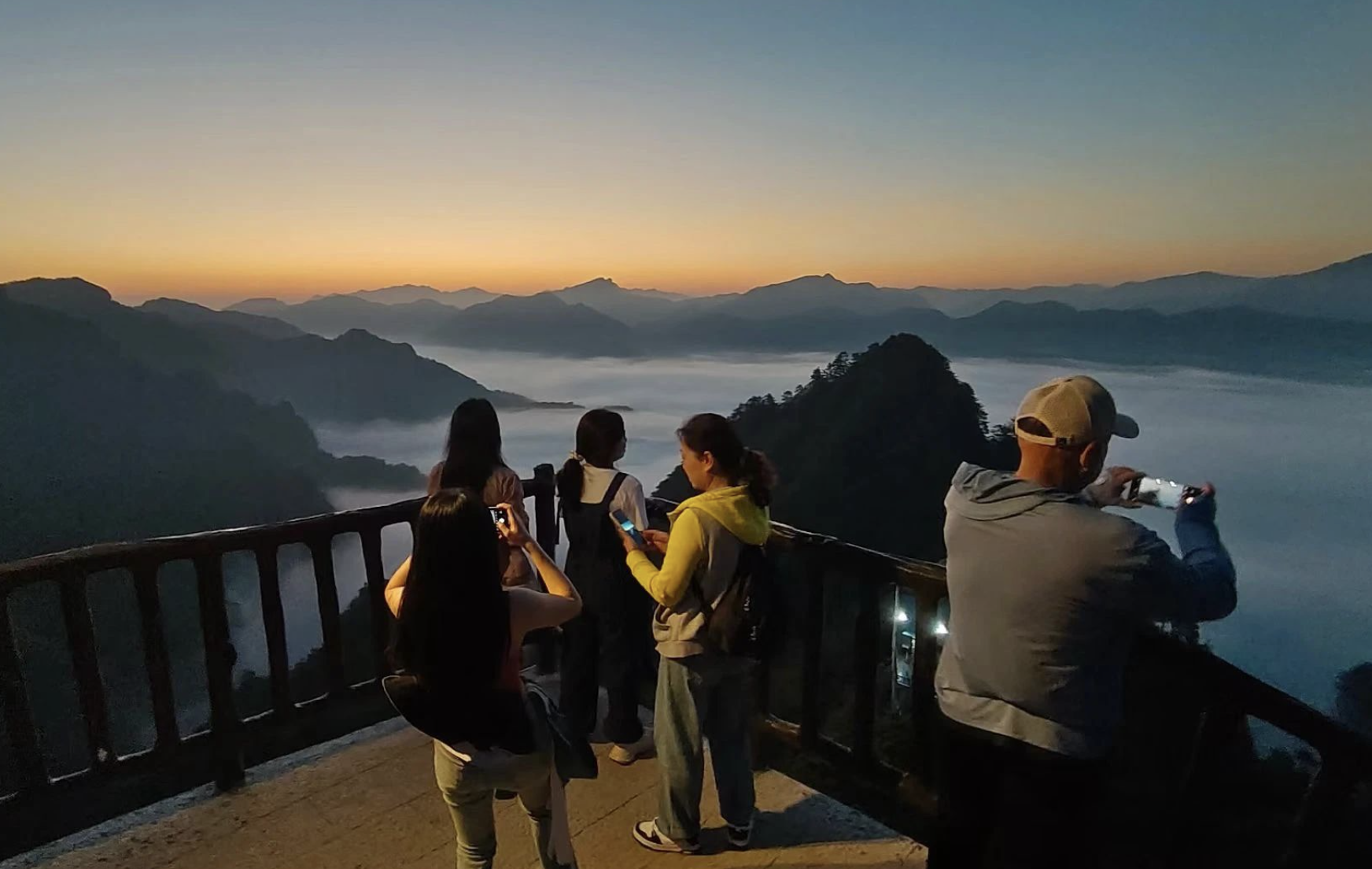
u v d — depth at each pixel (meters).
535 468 4.05
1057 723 1.62
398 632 1.79
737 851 2.65
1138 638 2.03
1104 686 1.63
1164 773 2.37
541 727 2.00
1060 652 1.59
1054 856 1.65
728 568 2.33
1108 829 2.21
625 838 2.72
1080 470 1.63
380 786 3.04
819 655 2.94
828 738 2.98
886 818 2.80
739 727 2.57
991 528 1.67
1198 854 2.11
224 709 2.98
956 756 1.81
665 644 2.43
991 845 1.74
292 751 3.28
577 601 2.05
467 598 1.74
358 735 3.42
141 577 2.77
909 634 7.55
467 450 2.86
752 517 2.33
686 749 2.50
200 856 2.64
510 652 1.88
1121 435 1.63
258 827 2.79
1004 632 1.64
